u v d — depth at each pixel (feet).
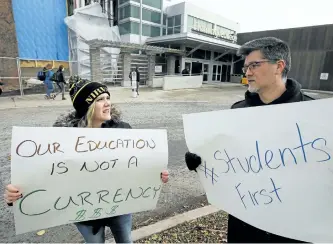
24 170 3.84
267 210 4.02
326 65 70.03
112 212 4.65
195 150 4.62
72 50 57.57
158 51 59.00
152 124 21.81
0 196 9.23
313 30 71.00
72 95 4.72
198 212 8.10
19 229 4.05
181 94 47.83
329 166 3.57
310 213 3.71
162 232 6.98
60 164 4.07
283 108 3.87
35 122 21.12
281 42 4.02
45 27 52.11
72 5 60.49
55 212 4.20
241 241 4.65
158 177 4.81
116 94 42.98
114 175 4.46
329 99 3.56
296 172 3.78
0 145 14.75
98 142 4.33
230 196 4.36
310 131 3.67
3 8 45.24
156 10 71.82
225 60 89.45
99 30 61.62
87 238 4.75
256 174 4.08
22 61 48.88
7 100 33.53
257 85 4.20
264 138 4.00
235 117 4.24
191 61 75.36
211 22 81.76
